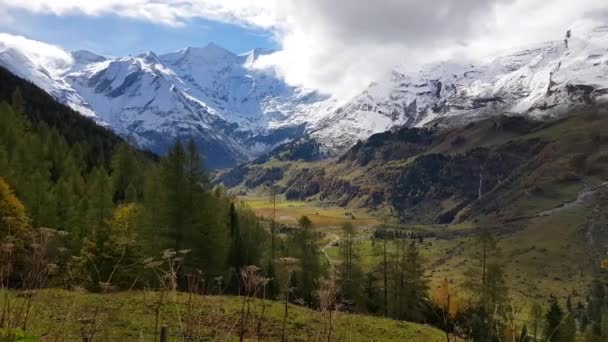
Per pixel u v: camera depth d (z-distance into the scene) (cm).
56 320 1148
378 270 6925
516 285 14700
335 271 911
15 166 6297
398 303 6188
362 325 2973
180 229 4466
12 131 8212
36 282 925
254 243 7025
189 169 4631
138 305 2169
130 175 9925
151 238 4375
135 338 1697
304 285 5784
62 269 1147
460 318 3556
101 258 3391
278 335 2167
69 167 8675
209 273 4366
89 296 1891
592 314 9300
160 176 4722
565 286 14762
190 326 934
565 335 4466
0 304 1063
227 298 2634
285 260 906
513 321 864
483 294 4947
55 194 6456
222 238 4766
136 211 5056
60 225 5806
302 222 7525
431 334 2989
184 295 2519
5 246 925
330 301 853
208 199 4747
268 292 3198
